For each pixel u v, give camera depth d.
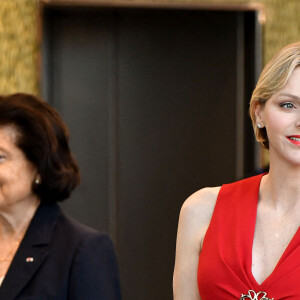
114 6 9.35
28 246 4.27
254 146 9.66
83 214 9.84
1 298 4.10
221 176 9.82
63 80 9.68
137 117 9.88
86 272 4.10
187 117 9.87
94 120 9.80
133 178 9.89
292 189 4.46
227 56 9.72
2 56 9.16
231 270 4.41
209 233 4.63
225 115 9.77
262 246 4.46
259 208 4.61
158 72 9.85
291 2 9.54
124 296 9.84
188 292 4.64
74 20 9.66
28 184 4.35
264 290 4.27
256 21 9.52
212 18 9.72
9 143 4.30
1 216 4.39
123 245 9.88
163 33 9.82
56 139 4.39
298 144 4.24
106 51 9.77
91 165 9.83
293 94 4.22
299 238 4.32
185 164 9.90
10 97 4.42
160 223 9.92
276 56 4.33
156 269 9.92
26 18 9.21
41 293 4.07
